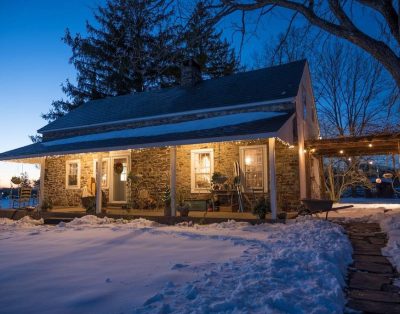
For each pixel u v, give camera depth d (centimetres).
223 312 304
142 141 1119
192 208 1220
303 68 1369
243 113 1212
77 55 2464
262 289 361
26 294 357
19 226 1049
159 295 341
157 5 761
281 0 728
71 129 1591
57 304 328
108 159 1509
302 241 639
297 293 357
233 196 1220
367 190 2727
